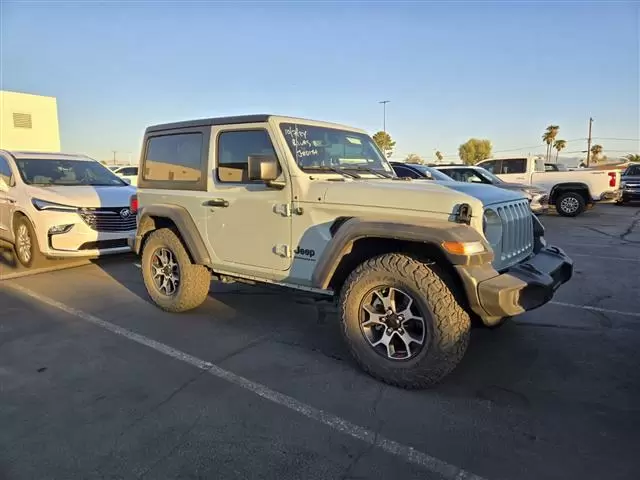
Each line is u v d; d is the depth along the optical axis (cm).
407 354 346
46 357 402
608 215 1667
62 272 717
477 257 315
